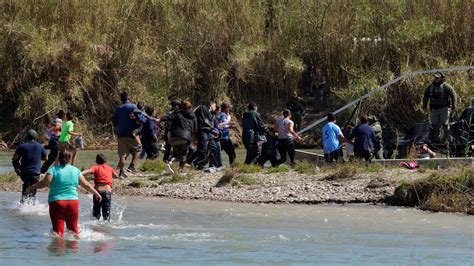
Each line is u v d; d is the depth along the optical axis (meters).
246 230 43.03
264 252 37.31
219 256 36.44
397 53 110.19
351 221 45.66
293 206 51.12
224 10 117.31
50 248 38.00
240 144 108.69
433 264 34.91
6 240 40.00
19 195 57.28
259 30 117.44
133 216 47.50
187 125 63.88
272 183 57.34
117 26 113.81
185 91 115.00
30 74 110.00
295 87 115.75
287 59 114.75
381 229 43.38
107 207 45.06
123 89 111.94
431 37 109.56
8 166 79.75
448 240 40.41
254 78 116.06
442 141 66.56
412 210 49.19
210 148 66.56
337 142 64.81
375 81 105.25
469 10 109.38
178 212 48.97
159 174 64.31
